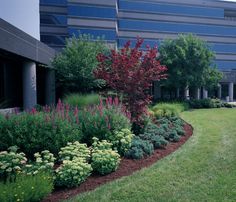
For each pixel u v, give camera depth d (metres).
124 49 9.12
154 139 7.41
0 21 10.99
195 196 4.32
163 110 13.02
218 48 61.91
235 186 4.68
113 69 8.83
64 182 4.62
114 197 4.30
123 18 55.50
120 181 4.94
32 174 4.62
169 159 6.28
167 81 26.69
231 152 6.89
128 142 6.44
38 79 20.41
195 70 26.77
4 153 5.09
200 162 6.04
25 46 13.95
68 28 45.72
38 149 5.79
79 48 18.34
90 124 6.68
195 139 8.61
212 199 4.21
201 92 43.28
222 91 47.22
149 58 8.82
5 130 5.90
